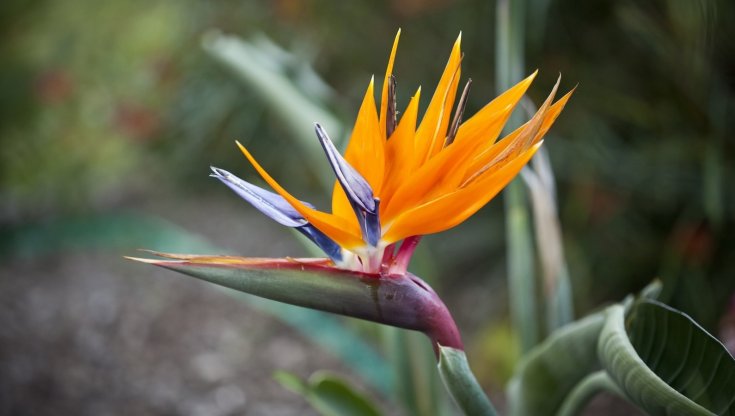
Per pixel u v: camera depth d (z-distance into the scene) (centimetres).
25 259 251
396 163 93
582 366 104
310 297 94
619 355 93
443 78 93
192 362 198
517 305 122
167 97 294
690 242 176
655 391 91
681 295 179
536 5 145
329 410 117
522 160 90
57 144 285
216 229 269
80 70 287
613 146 191
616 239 196
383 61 238
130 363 196
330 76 258
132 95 299
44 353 196
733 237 179
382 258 95
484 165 93
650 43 168
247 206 289
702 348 96
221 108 278
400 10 217
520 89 92
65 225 174
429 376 124
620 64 188
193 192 304
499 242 222
